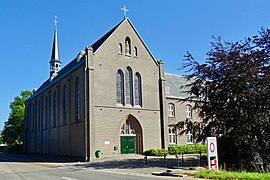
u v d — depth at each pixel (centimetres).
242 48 2116
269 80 1969
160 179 1520
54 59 5775
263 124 1995
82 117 3400
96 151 3222
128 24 3825
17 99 7888
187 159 2806
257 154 2028
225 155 2161
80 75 3562
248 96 2042
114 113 3466
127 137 3591
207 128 2173
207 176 1532
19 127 7469
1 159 4422
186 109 4625
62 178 1709
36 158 4534
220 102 2136
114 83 3541
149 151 3525
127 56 3725
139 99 3766
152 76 3938
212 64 2189
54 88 4600
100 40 3891
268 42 2066
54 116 4541
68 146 3759
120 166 2406
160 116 3919
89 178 1664
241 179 1390
